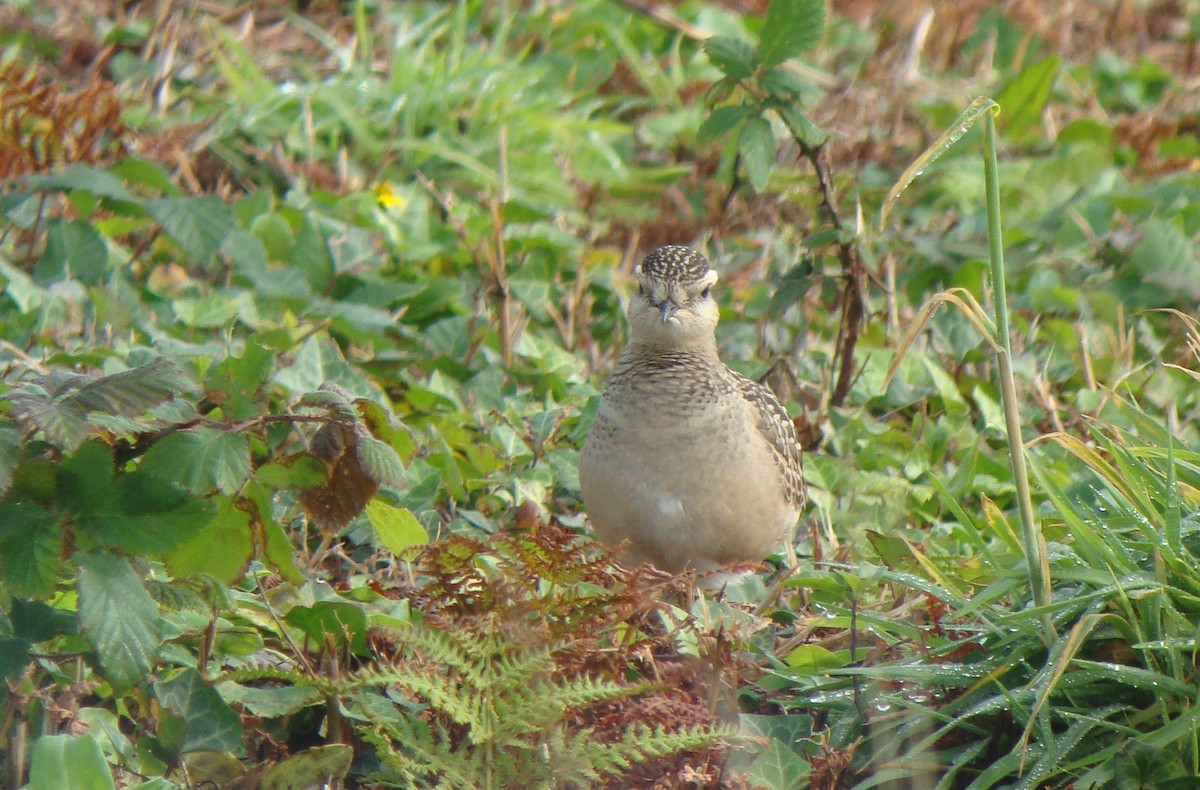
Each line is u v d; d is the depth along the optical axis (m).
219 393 7.39
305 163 15.49
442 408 11.62
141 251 13.38
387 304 13.05
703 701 7.36
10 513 6.61
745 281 14.54
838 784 7.45
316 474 7.49
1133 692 7.39
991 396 12.80
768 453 9.62
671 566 9.69
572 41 18.78
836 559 10.14
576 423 11.67
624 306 13.78
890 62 18.98
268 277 12.79
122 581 6.66
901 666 7.60
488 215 14.52
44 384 6.63
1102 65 20.11
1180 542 7.47
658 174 16.47
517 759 6.79
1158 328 13.68
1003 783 7.38
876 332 13.56
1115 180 16.56
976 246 14.35
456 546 7.52
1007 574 7.66
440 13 17.70
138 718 7.59
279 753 7.55
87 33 16.64
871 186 16.14
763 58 11.43
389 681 6.69
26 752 6.93
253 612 8.03
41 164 13.62
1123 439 8.38
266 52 17.25
